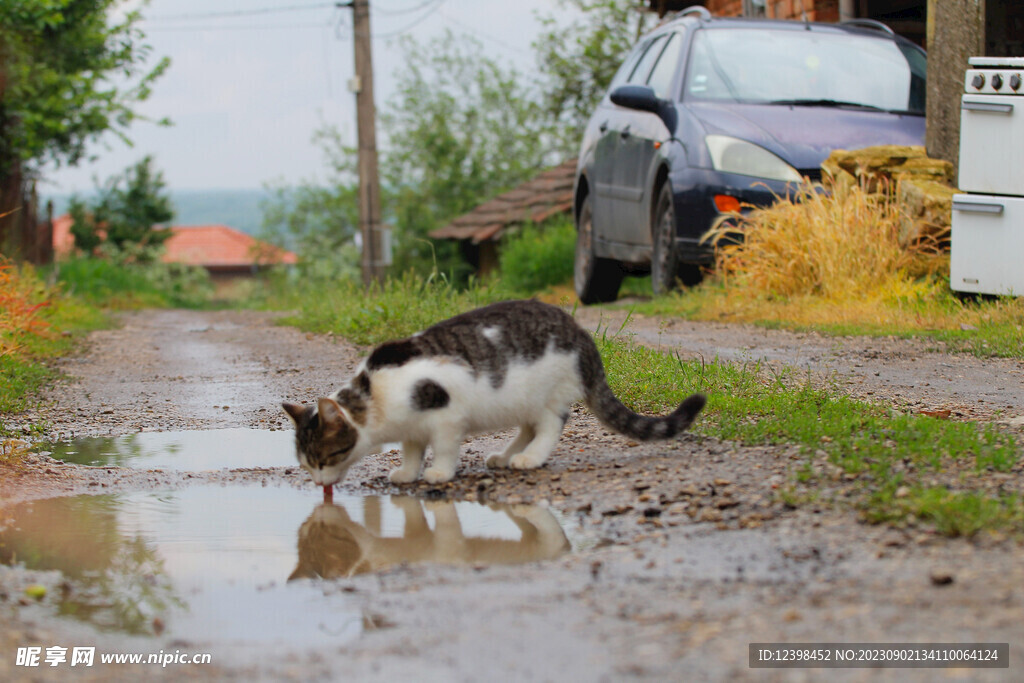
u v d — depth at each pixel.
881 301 9.17
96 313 15.44
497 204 24.50
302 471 4.79
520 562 3.24
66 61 19.91
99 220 35.25
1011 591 2.54
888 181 9.95
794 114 10.37
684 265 10.78
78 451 5.24
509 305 4.64
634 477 4.18
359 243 21.77
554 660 2.35
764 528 3.30
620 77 13.23
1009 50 10.68
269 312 17.73
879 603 2.55
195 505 4.19
